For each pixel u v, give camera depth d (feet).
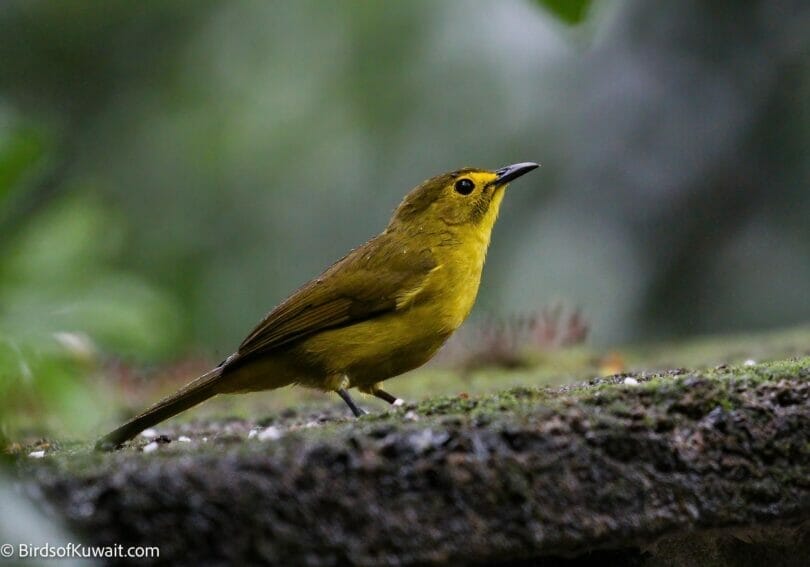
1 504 10.09
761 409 17.15
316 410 30.40
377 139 43.78
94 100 50.67
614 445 15.88
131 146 48.88
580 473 15.53
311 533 13.83
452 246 29.58
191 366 39.47
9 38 51.65
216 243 46.16
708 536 17.75
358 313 28.17
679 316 43.24
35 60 51.60
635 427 16.12
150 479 13.37
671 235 42.78
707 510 16.14
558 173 42.52
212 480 13.56
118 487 13.25
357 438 15.15
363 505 14.20
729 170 43.27
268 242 45.52
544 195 42.55
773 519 16.60
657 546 17.38
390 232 30.07
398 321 28.48
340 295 28.14
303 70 45.44
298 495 13.91
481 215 30.32
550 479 15.31
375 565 14.03
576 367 37.24
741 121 43.19
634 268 42.29
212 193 46.57
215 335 45.57
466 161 42.50
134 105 49.80
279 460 14.06
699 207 43.11
